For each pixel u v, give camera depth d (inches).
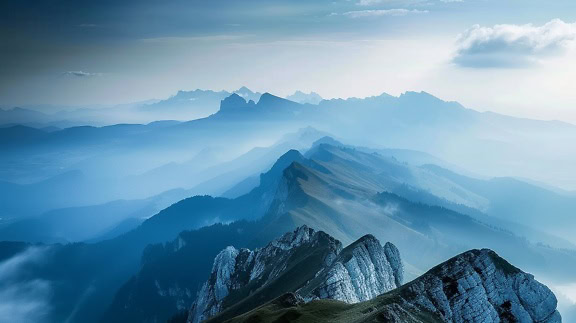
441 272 5792.3
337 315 5132.9
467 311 5516.7
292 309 5270.7
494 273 5871.1
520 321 5615.2
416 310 5280.5
